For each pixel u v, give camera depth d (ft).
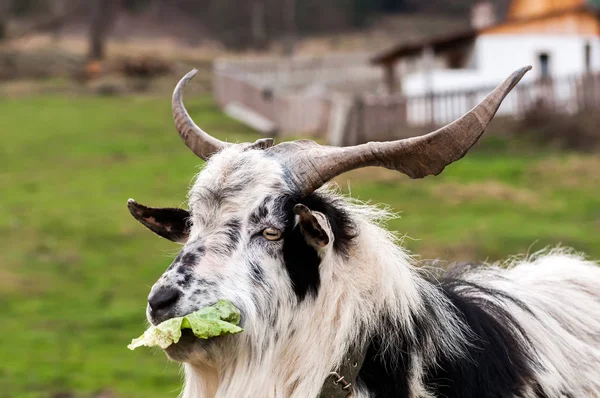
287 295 15.64
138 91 138.92
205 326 14.53
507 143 89.20
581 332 18.45
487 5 132.98
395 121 91.86
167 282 14.84
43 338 41.83
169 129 103.30
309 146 16.16
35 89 136.98
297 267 15.65
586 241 55.88
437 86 109.70
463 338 16.35
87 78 148.66
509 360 16.53
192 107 120.88
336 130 90.74
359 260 16.20
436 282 17.35
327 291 15.88
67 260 55.21
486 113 15.34
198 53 205.77
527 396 16.47
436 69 115.96
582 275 19.84
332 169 15.75
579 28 111.86
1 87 139.44
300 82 156.56
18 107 120.06
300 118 99.40
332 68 159.43
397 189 71.41
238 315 14.92
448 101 92.99
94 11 172.65
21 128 103.40
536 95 95.50
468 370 16.14
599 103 94.02
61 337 42.09
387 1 281.74
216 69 137.39
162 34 232.94
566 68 112.16
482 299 17.66
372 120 91.20
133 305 47.16
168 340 14.37
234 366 15.57
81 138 97.19
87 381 35.96
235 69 148.87
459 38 112.98
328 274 15.87
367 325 15.90
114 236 60.59
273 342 15.64
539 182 75.20
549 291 19.08
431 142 15.55
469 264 20.13
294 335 15.75
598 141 87.25
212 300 14.85
